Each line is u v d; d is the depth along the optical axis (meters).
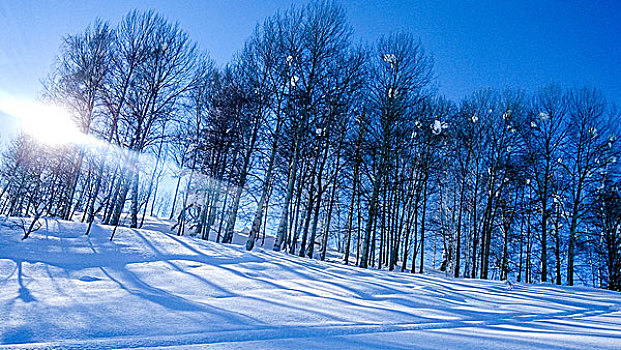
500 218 21.48
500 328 4.22
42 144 16.09
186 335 3.06
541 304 7.25
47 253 8.10
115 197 15.51
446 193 22.12
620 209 18.61
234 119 14.68
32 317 3.44
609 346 3.18
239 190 14.72
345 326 3.72
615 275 21.94
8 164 16.81
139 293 5.18
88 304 4.19
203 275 7.25
